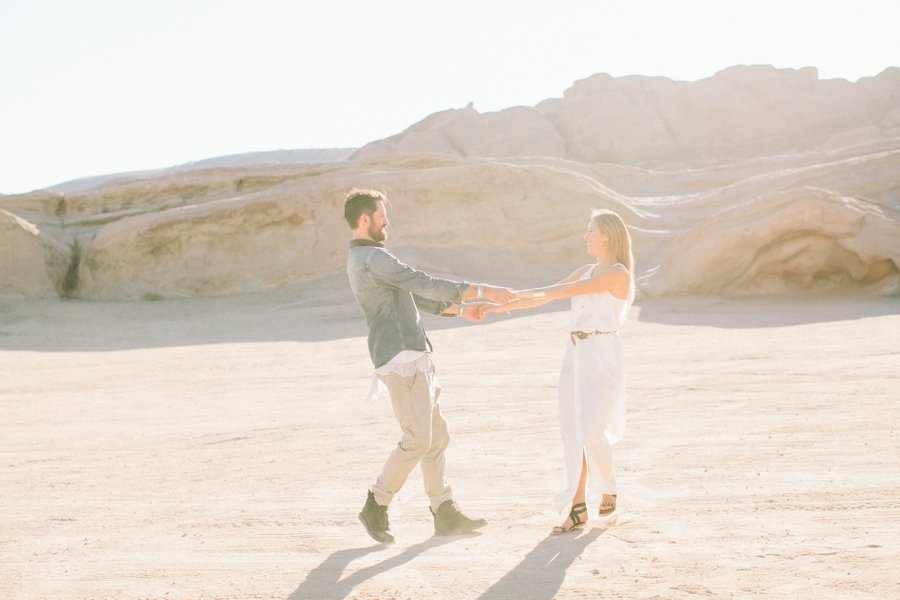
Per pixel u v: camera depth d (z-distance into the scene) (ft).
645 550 15.07
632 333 64.08
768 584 12.89
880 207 92.94
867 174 108.99
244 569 15.28
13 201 133.80
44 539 18.06
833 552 14.20
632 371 43.80
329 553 16.14
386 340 17.17
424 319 81.51
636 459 23.13
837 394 32.22
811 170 114.32
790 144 228.84
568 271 115.75
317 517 18.94
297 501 20.61
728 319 71.46
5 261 117.91
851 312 73.00
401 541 16.92
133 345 76.84
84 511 20.62
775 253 90.94
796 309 77.87
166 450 29.60
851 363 40.81
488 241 119.03
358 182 123.13
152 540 17.60
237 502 20.81
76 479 25.03
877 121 229.86
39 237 121.70
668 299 89.56
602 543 15.74
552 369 47.57
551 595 13.05
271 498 21.07
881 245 87.10
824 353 46.01
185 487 23.06
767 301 85.71
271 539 17.28
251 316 95.30
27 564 16.16
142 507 20.79
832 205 89.25
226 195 135.85
